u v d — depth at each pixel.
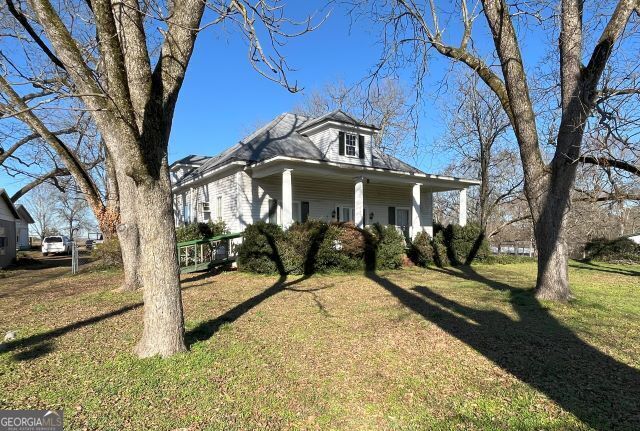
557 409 3.46
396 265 14.31
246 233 12.63
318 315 6.84
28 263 23.03
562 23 7.77
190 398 3.65
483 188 23.66
